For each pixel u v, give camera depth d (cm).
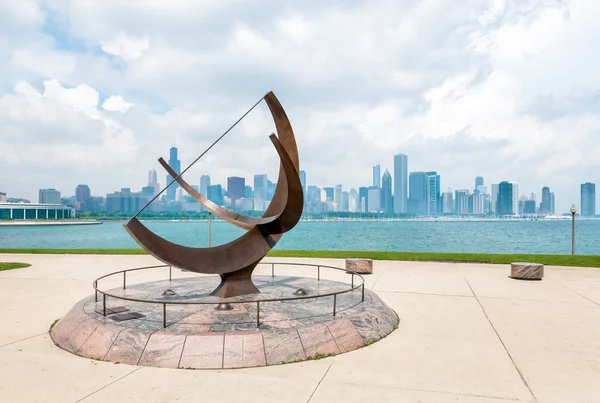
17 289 1401
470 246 5884
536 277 1552
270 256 2288
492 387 623
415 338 860
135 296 1041
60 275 1695
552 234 9938
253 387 617
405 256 2266
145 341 726
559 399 585
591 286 1429
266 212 1143
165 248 963
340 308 923
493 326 947
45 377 655
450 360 734
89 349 757
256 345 718
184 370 680
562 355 761
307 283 1227
